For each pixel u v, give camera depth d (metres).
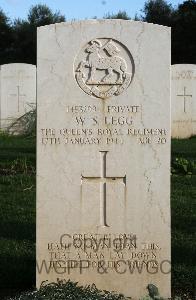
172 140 16.27
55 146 4.98
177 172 10.38
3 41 44.81
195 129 17.34
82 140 4.99
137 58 4.95
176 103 17.23
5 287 5.24
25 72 16.98
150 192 5.03
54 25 4.91
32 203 8.16
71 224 5.03
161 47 4.94
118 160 5.01
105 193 5.03
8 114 17.05
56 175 5.00
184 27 36.97
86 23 4.92
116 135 4.99
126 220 5.04
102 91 4.96
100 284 5.06
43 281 4.94
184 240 6.55
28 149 13.09
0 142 14.77
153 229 5.04
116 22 4.93
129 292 5.07
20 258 5.88
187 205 8.06
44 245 5.02
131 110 4.98
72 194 5.01
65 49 4.92
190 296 5.08
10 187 9.14
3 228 7.00
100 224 5.04
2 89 17.05
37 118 4.96
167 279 5.07
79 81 4.95
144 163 5.01
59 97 4.95
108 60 4.95
